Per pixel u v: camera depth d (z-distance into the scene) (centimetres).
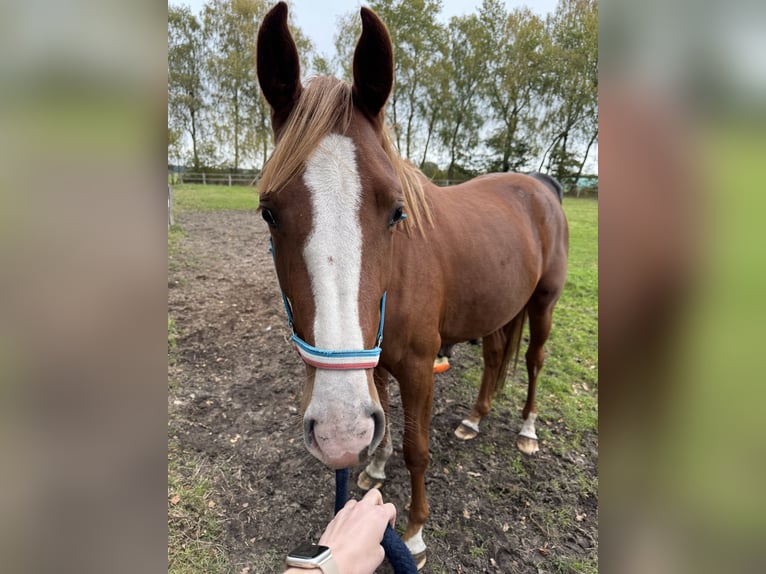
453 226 204
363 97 140
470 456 262
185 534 203
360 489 235
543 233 269
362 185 121
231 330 407
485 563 197
